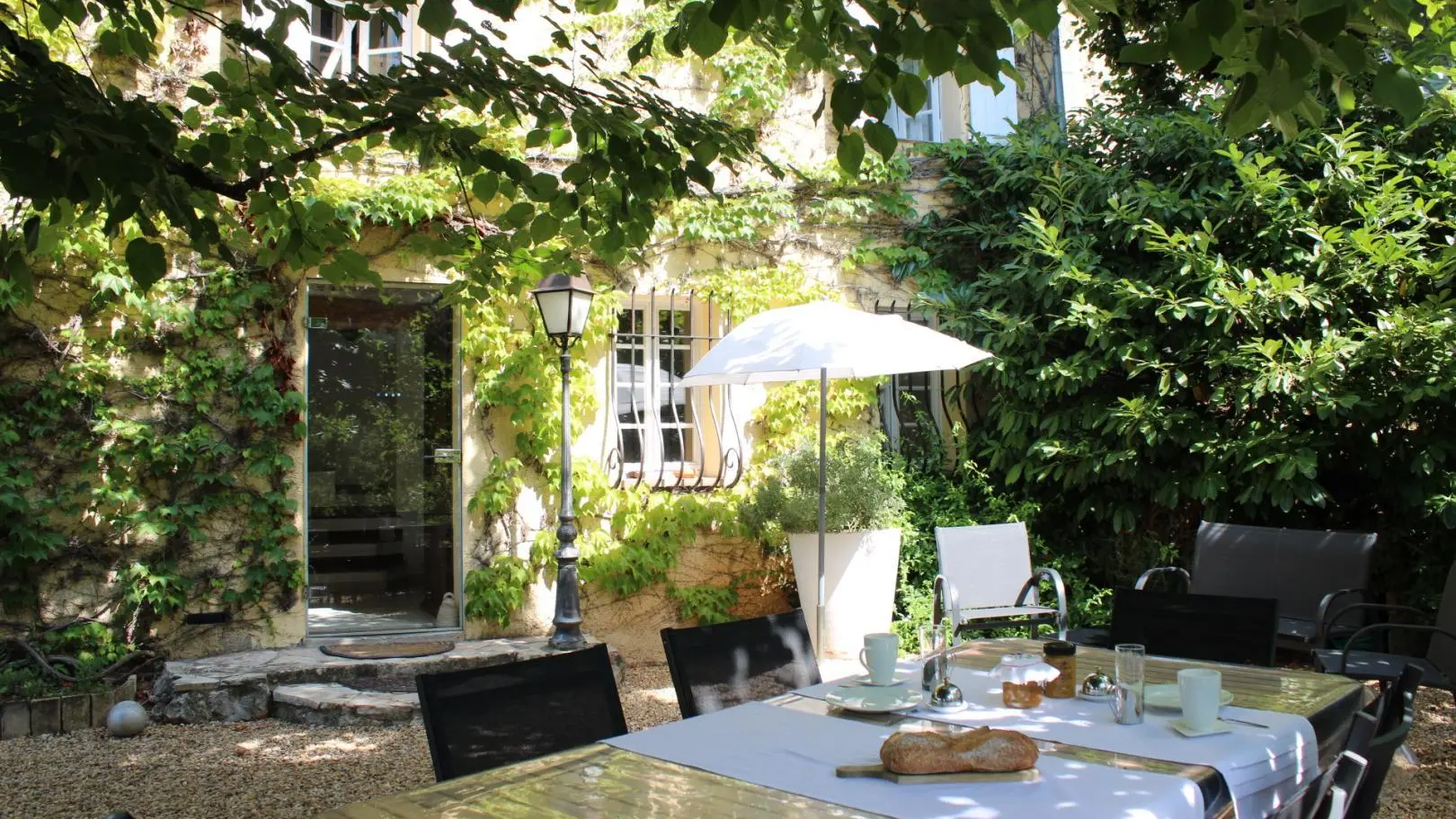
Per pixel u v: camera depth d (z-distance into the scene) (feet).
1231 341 22.76
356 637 22.35
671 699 20.26
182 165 10.59
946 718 8.63
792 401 25.80
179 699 18.53
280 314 21.88
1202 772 6.99
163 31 21.42
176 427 21.12
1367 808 6.56
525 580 22.94
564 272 14.60
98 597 20.57
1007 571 20.53
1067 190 25.61
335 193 21.35
